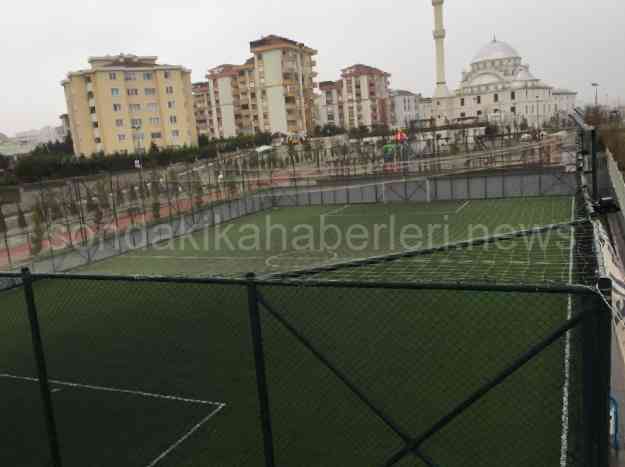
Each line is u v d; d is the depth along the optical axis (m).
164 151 51.19
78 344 11.91
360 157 45.66
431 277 12.30
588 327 3.21
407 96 126.69
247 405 8.21
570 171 32.41
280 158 47.72
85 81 63.97
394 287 3.59
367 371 8.94
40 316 14.31
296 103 83.62
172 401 8.62
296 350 10.19
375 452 6.58
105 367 10.36
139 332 12.30
